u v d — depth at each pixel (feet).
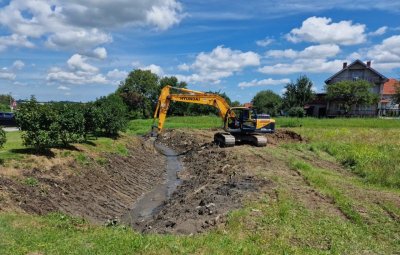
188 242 30.45
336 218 38.50
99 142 82.28
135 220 48.73
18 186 43.14
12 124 132.05
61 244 28.53
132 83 301.22
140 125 179.52
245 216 37.52
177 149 119.65
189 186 63.98
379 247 32.24
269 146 95.71
